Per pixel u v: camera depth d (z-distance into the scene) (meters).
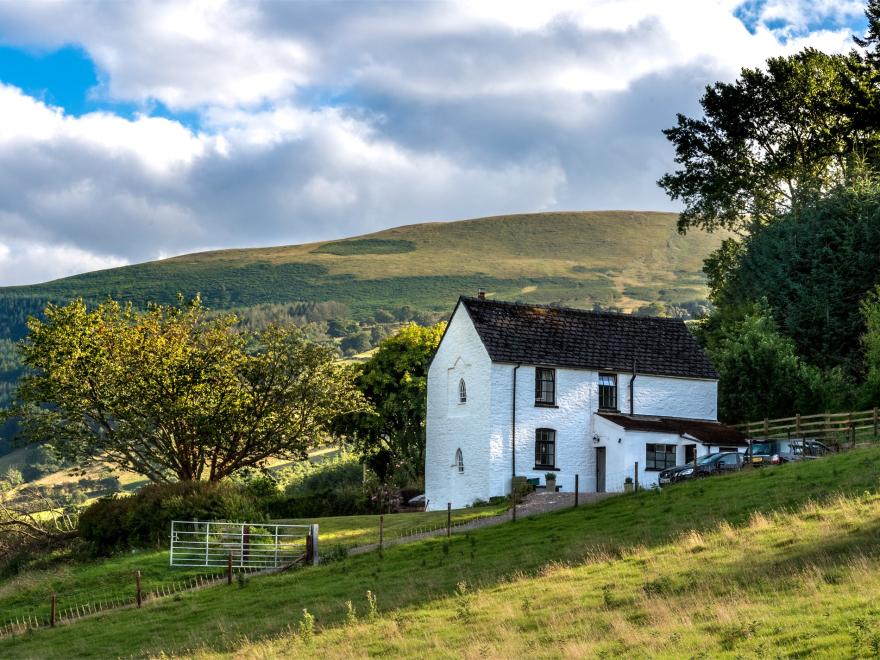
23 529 56.38
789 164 85.44
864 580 24.70
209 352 62.00
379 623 29.42
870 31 75.56
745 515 36.34
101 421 61.16
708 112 87.19
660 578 28.91
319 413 63.88
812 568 26.84
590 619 26.05
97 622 36.81
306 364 63.88
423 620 29.17
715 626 23.03
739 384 67.12
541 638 25.06
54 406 62.09
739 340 69.44
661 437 58.75
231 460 64.06
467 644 25.58
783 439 57.22
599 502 46.44
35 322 60.97
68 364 59.00
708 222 91.81
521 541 39.81
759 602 24.53
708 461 51.41
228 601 37.00
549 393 60.12
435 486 62.53
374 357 78.00
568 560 34.25
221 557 44.66
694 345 65.62
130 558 47.31
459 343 61.91
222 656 28.84
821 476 40.31
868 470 39.38
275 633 30.94
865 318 70.50
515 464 58.31
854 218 76.00
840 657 19.28
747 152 87.69
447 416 62.12
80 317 60.62
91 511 52.69
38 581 45.66
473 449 59.44
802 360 70.88
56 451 60.59
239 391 61.78
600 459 60.12
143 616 36.53
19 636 36.44
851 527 30.56
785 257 77.25
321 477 93.00
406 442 77.38
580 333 62.69
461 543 41.94
